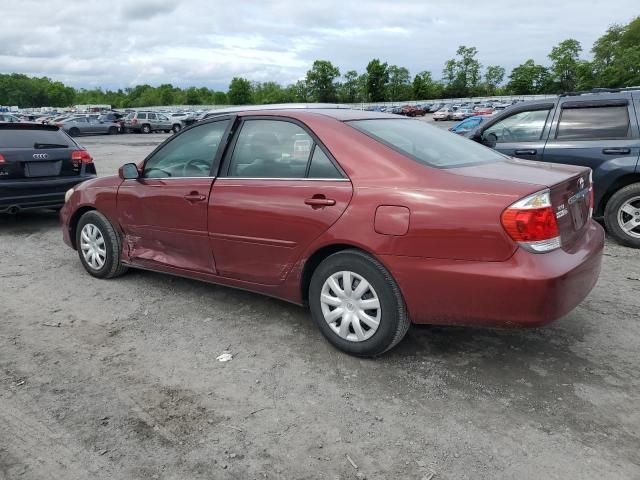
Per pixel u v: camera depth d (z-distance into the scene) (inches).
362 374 129.0
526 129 259.3
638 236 234.5
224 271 159.3
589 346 141.4
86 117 1523.1
